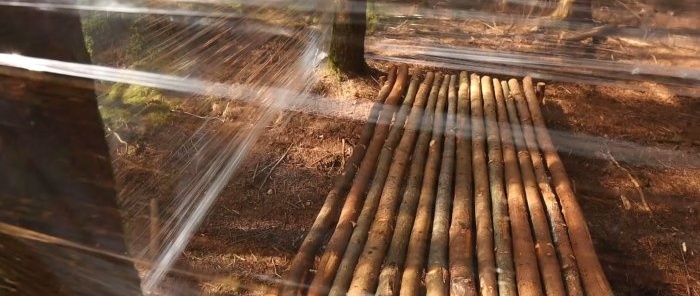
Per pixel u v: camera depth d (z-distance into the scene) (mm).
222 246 2520
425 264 2197
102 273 1200
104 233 1188
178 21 3373
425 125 3303
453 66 4469
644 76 4387
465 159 2955
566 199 2646
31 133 1039
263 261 2480
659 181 3111
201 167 2852
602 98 4035
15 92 1008
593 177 3139
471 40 4977
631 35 5273
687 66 4586
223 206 2771
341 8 3912
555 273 2123
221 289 2281
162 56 3100
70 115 1076
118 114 2504
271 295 2098
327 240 2369
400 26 5328
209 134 3033
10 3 972
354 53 4031
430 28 5297
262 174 3051
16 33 987
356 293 1961
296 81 3891
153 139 2686
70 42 1067
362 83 4023
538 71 4430
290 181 3021
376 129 3281
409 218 2441
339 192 2682
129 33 2818
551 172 2904
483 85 3965
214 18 3795
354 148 3145
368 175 2805
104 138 1171
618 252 2602
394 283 2029
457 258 2164
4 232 1064
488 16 5598
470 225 2406
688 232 2734
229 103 3385
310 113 3637
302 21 4426
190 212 2549
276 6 4402
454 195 2648
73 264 1138
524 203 2596
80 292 1154
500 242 2291
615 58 4742
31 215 1073
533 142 3145
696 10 5707
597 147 3416
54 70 1043
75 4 1069
